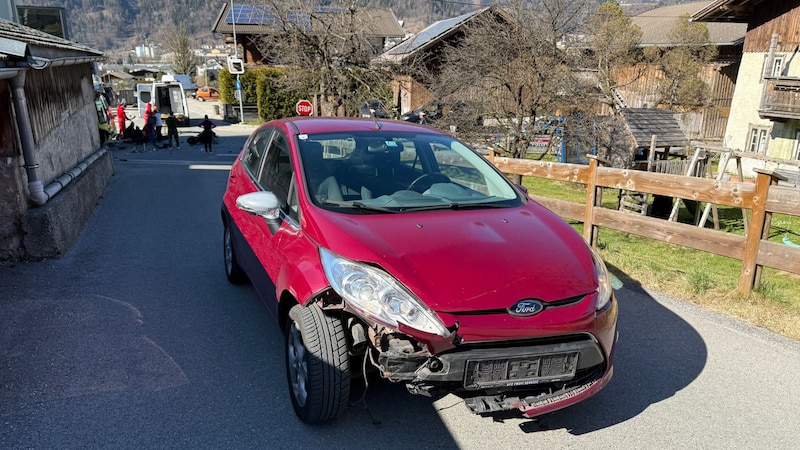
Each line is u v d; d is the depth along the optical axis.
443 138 4.74
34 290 5.41
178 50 81.56
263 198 3.68
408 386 2.90
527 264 3.11
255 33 40.78
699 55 33.88
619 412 3.49
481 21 18.20
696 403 3.58
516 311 2.85
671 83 33.66
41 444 3.07
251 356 4.13
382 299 2.83
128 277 5.84
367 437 3.19
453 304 2.81
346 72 20.84
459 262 3.03
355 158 4.15
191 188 11.92
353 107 21.52
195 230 7.96
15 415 3.34
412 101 26.86
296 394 3.31
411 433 3.23
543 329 2.87
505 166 8.26
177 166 16.56
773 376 3.93
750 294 5.28
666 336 4.54
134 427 3.24
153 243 7.21
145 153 21.45
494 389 2.91
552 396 2.99
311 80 21.86
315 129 4.47
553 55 17.33
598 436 3.24
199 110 51.09
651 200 15.27
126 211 9.27
